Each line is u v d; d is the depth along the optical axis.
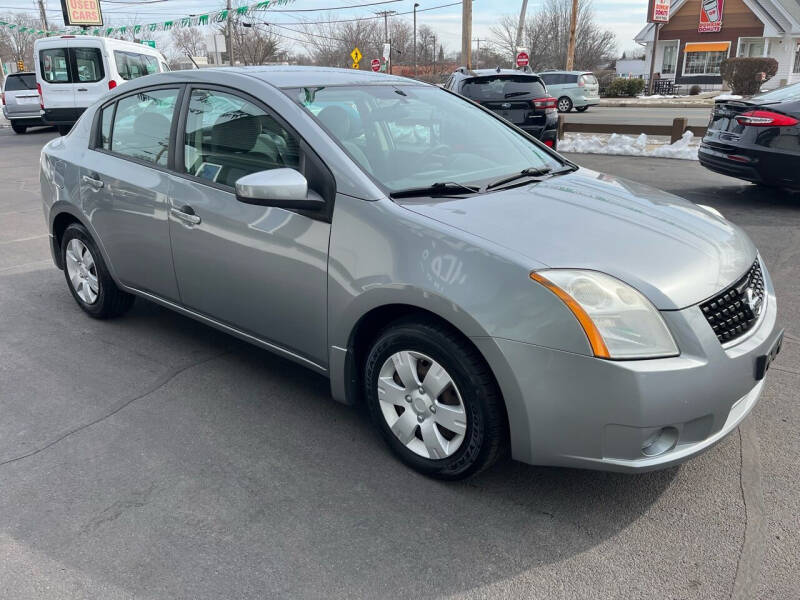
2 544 2.45
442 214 2.68
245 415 3.34
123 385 3.65
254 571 2.32
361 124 3.21
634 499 2.68
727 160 7.62
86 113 4.39
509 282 2.38
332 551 2.41
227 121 3.34
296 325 3.10
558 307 2.31
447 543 2.45
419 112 3.55
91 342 4.21
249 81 3.32
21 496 2.72
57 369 3.85
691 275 2.45
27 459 2.97
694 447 2.40
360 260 2.74
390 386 2.85
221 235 3.28
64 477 2.84
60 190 4.35
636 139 12.15
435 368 2.65
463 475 2.69
